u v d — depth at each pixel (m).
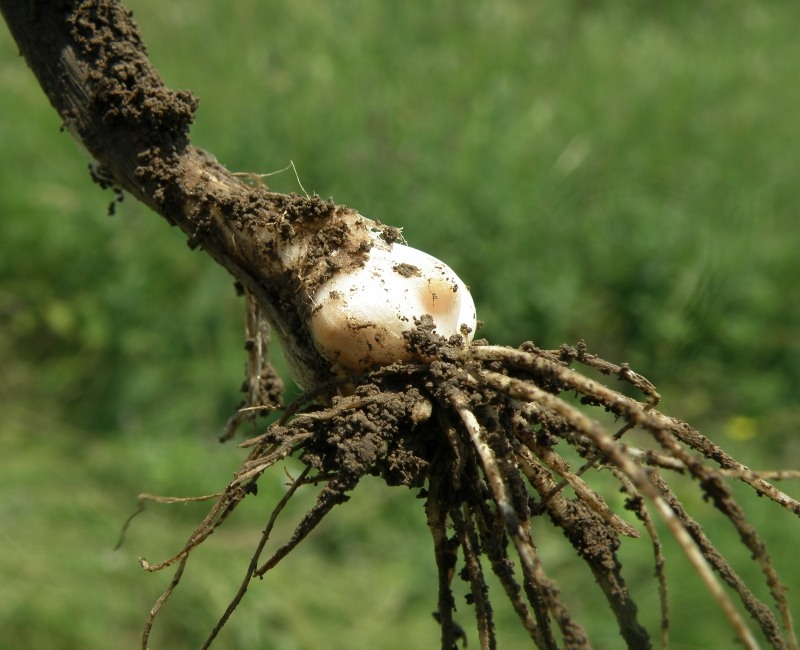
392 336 1.27
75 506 3.39
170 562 1.27
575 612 3.06
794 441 3.84
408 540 3.50
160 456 3.73
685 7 6.10
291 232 1.31
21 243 4.42
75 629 2.83
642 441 3.53
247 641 2.95
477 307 4.00
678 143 4.70
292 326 1.33
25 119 4.89
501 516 1.24
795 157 4.75
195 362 4.16
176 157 1.35
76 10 1.36
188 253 4.33
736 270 4.14
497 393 1.25
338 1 5.50
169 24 5.25
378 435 1.22
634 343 4.10
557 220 4.26
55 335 4.31
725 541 3.10
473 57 5.28
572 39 5.59
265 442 1.24
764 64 5.39
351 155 4.37
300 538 1.22
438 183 4.30
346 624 3.15
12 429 3.94
